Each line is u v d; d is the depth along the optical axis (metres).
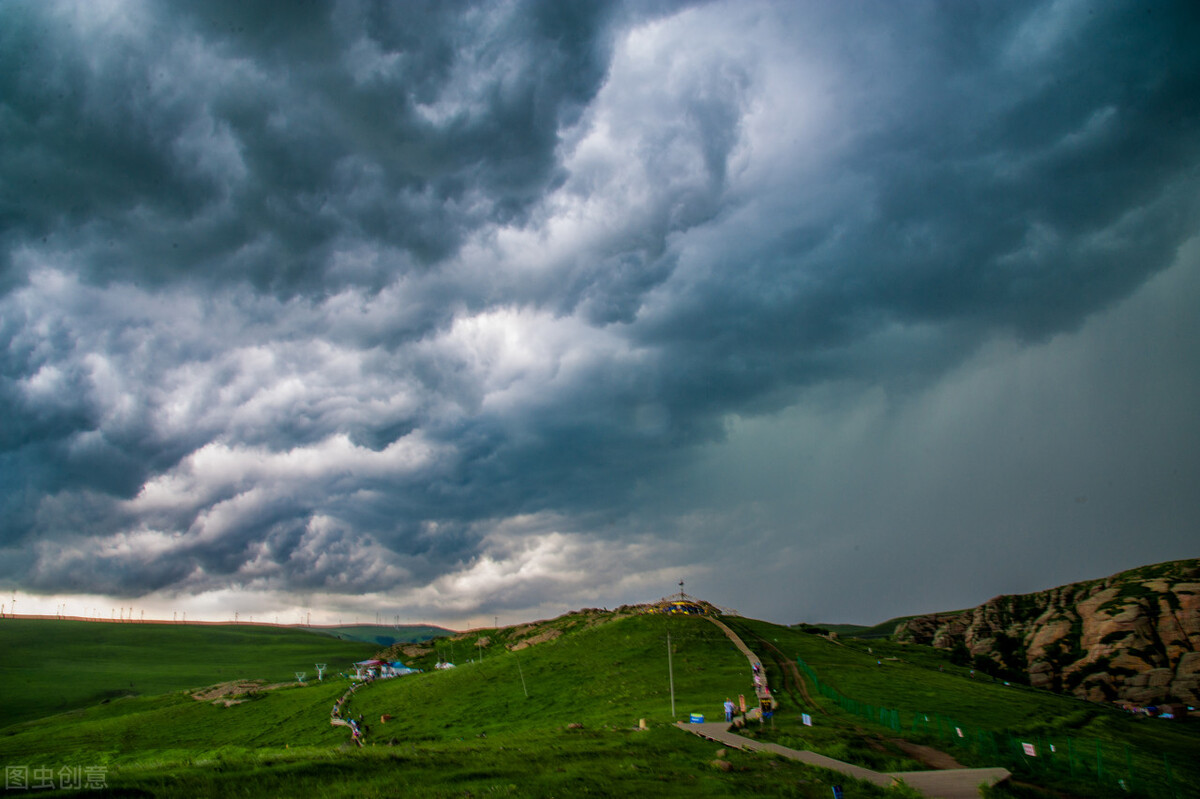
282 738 119.88
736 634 142.25
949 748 56.25
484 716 106.12
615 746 51.03
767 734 57.81
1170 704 157.25
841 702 77.88
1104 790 48.25
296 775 34.91
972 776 45.59
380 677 171.00
